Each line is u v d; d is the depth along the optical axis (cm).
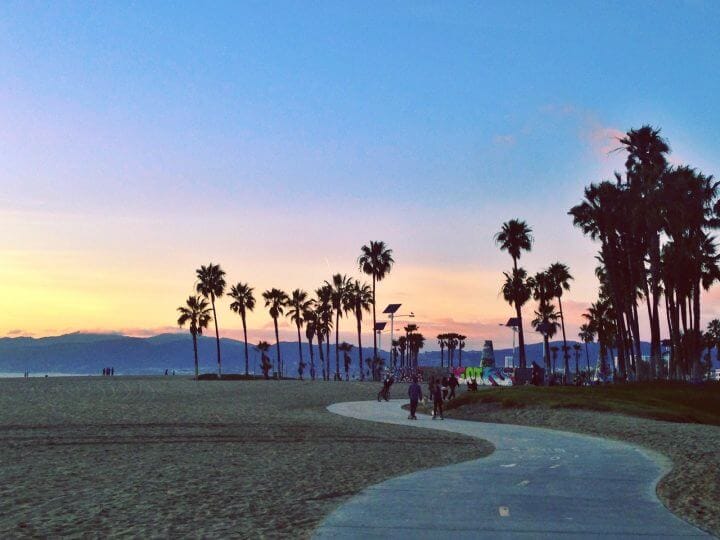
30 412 3700
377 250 12194
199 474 1612
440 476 1517
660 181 6519
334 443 2402
